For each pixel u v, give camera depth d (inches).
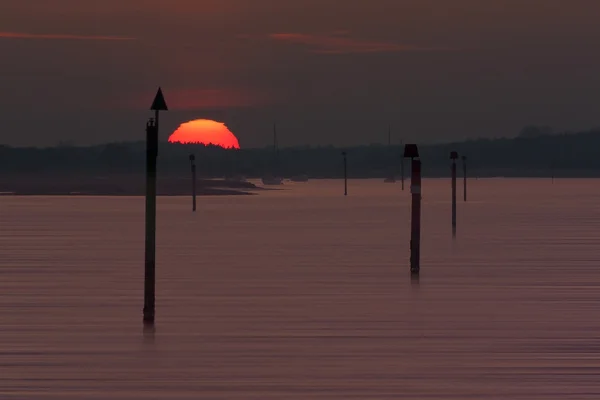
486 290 3435.0
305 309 2965.1
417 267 4023.1
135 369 2064.5
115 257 4761.3
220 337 2460.6
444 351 2267.5
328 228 7219.5
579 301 3134.8
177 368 2075.5
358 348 2310.5
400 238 6141.7
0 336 2463.1
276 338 2448.3
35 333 2508.6
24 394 1840.6
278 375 2010.3
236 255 4886.8
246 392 1862.7
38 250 5196.9
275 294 3329.2
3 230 6953.7
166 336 2471.7
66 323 2677.2
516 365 2103.8
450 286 3558.1
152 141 2780.5
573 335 2476.6
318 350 2287.2
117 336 2469.2
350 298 3225.9
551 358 2177.7
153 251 2746.1
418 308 2979.8
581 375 1999.3
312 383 1937.7
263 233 6648.6
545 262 4478.3
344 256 4825.3
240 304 3075.8
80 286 3543.3
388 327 2613.2
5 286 3543.3
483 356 2203.5
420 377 1988.2
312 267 4269.2
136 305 3043.8
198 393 1854.1
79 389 1881.2
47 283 3641.7
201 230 6978.4
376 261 4547.2
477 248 5290.4
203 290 3440.0
